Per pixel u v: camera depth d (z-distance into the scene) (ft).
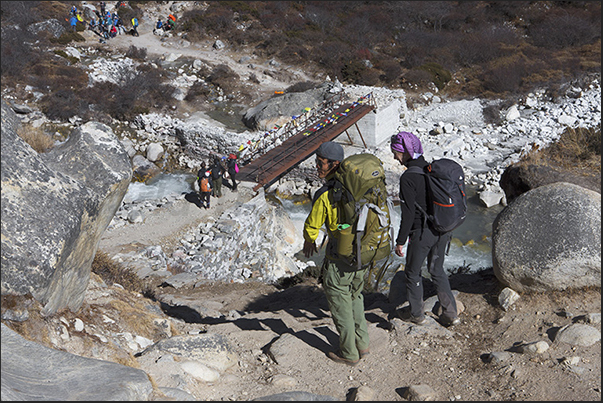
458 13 138.82
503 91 104.78
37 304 10.23
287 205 72.69
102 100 93.50
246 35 128.67
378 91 95.91
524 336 12.41
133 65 113.09
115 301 14.61
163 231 47.06
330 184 10.83
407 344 12.93
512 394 10.03
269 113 91.81
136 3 149.18
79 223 11.00
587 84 103.09
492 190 71.46
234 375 11.49
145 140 88.99
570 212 13.88
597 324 11.67
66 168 11.81
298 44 123.85
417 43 124.57
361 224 10.39
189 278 34.45
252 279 47.11
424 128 93.40
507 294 14.05
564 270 13.26
